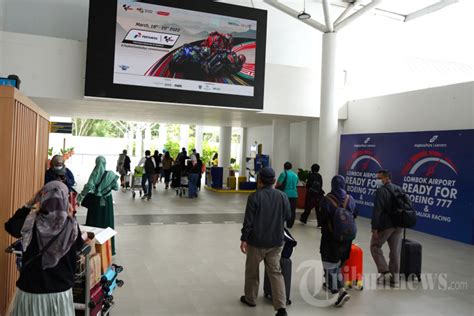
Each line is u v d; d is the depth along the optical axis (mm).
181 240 8344
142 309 4637
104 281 3877
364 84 15719
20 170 4680
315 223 11258
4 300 3971
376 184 12461
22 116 4703
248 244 4539
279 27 16547
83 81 11617
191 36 12086
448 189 9953
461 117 10312
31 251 2736
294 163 18125
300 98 14289
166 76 11844
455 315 4816
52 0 13367
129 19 11484
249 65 12719
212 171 20344
